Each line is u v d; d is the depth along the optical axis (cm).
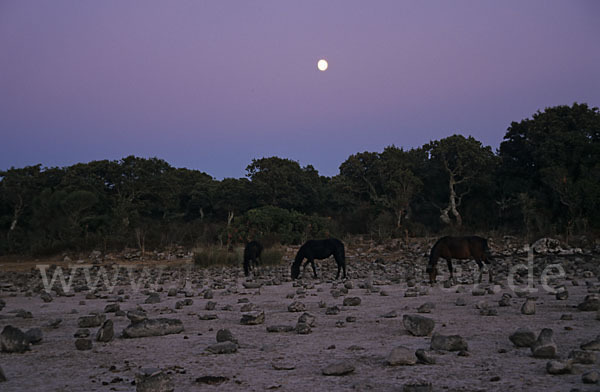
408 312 809
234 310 906
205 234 3756
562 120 4978
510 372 401
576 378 375
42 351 552
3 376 418
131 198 6391
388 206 4509
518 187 4669
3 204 5628
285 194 6538
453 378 389
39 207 4131
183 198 7744
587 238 3198
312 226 3494
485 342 537
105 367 467
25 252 3788
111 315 878
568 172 4266
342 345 550
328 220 3753
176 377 420
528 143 4859
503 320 685
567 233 3312
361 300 1020
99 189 6150
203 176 8719
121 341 609
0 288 1564
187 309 941
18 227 4956
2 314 927
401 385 374
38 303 1146
